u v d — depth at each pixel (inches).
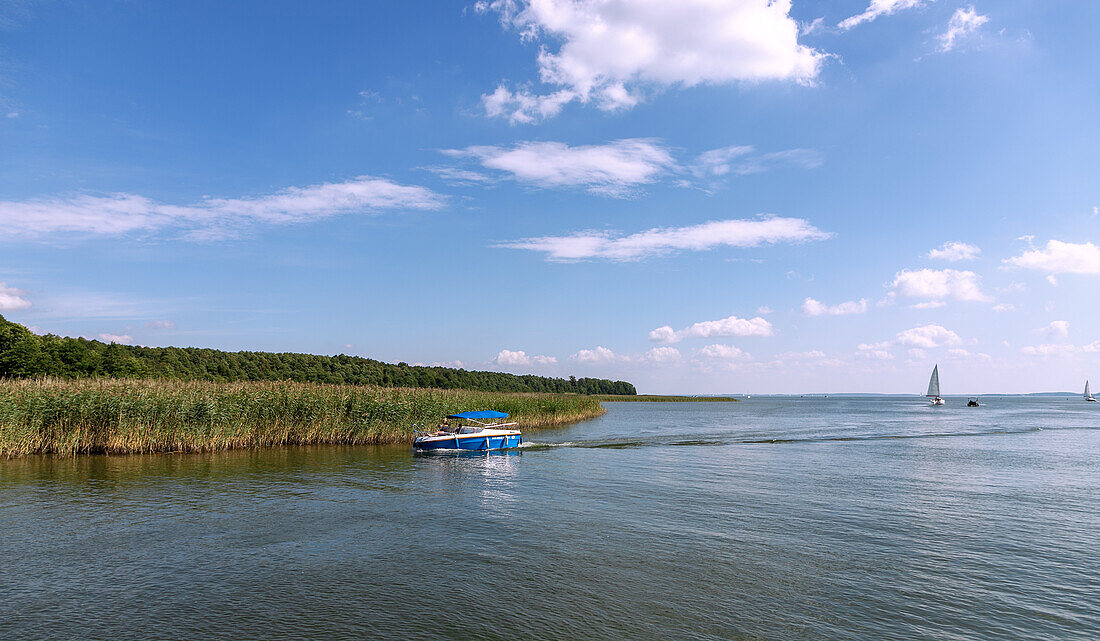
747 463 1546.5
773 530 839.7
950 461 1622.8
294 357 5787.4
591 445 1987.0
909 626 528.4
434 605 568.4
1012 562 701.9
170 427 1577.3
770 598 588.7
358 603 572.7
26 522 858.1
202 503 987.9
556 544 765.3
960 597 595.2
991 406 7706.7
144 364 3683.6
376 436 1900.8
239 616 542.9
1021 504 1029.8
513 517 910.4
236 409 1673.2
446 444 1718.8
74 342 3326.8
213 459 1489.9
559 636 503.5
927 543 778.8
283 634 506.6
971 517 925.8
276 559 703.1
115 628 518.0
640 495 1088.2
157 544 757.3
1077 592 609.9
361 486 1155.9
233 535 801.6
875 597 593.6
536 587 615.8
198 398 1627.7
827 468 1464.1
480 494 1088.2
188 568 670.5
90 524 849.5
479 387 6761.8
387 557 711.1
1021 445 2119.8
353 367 5831.7
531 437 2297.0
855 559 709.9
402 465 1445.6
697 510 964.0
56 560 693.9
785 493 1117.1
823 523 881.5
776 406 7524.6
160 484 1144.2
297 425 1820.9
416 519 895.1
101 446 1531.7
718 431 2689.5
